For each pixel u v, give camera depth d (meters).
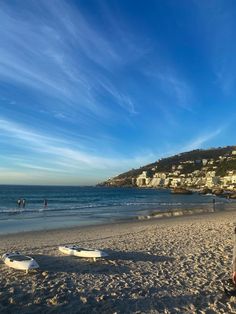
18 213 35.97
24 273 9.08
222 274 9.27
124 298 7.36
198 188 159.62
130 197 85.94
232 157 191.50
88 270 9.59
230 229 18.22
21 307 6.73
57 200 66.88
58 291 7.68
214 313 6.60
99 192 120.62
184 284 8.38
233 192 108.75
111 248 12.95
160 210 41.78
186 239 14.98
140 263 10.51
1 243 15.53
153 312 6.63
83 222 27.17
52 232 20.31
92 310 6.68
